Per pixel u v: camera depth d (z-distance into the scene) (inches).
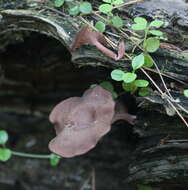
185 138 23.4
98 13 24.2
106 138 30.0
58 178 29.2
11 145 30.5
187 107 22.7
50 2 24.8
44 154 30.0
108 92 24.0
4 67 28.9
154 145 23.9
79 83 29.3
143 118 23.8
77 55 23.8
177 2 24.4
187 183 24.0
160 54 23.3
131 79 22.7
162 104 23.0
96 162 29.6
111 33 23.8
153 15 24.0
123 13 24.2
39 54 28.2
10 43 27.4
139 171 24.4
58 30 24.0
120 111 24.5
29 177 29.4
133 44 23.5
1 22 25.1
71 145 23.1
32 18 24.6
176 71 23.1
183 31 23.5
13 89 30.1
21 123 31.0
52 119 24.2
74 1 24.5
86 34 23.2
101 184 28.7
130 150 29.5
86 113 23.6
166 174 23.8
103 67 24.5
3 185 29.1
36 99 30.5
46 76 29.2
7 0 25.2
